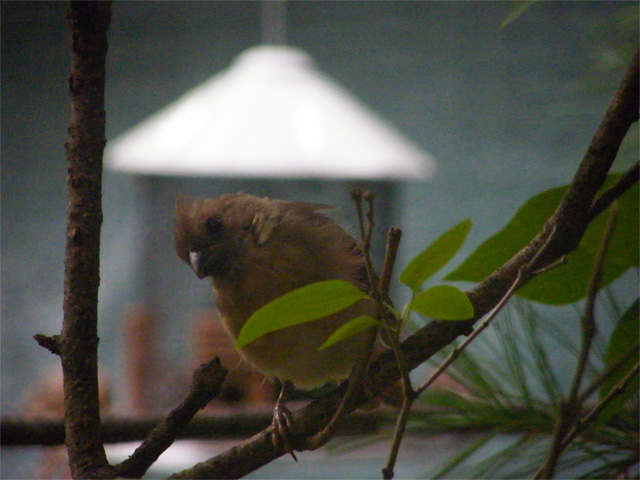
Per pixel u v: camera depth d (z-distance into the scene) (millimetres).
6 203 20953
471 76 17953
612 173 4051
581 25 16594
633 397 4559
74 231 3699
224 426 6324
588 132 16703
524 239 4004
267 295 5289
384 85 18656
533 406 4891
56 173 21141
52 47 21594
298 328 5074
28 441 6203
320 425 4262
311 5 19109
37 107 21484
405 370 3064
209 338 11406
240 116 11359
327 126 11359
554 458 2881
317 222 5445
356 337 5113
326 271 5238
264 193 11664
